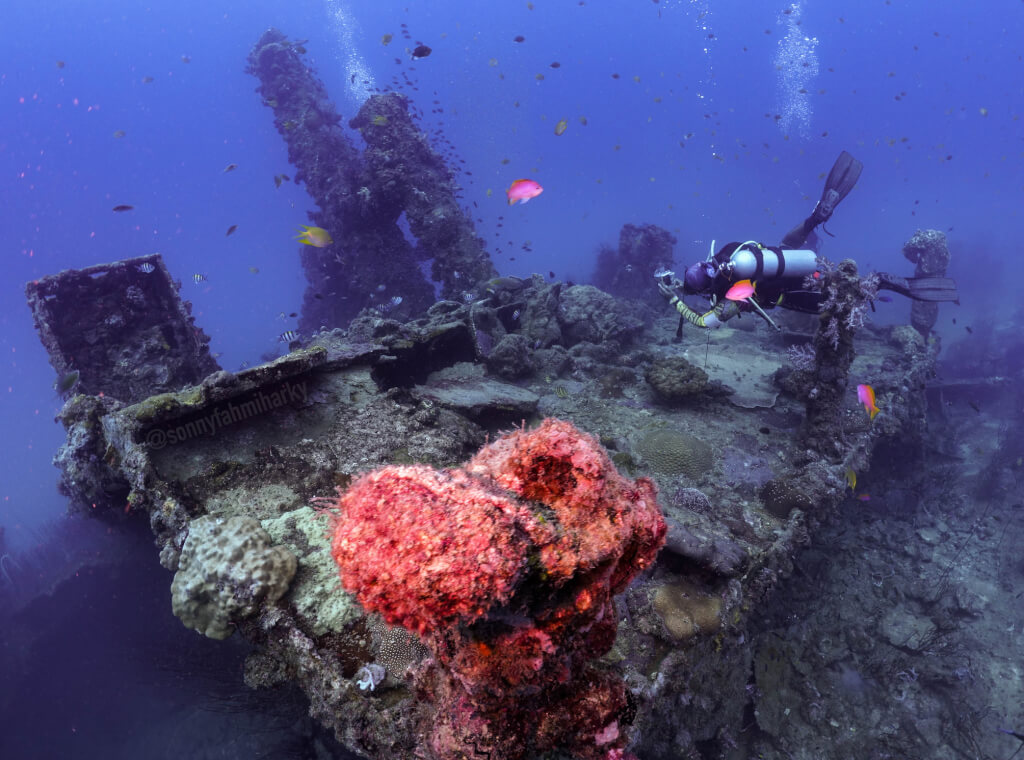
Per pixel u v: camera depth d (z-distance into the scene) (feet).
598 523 4.34
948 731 18.98
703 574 14.84
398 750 8.82
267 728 22.11
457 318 28.19
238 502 14.02
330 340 24.71
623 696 5.50
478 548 3.77
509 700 4.91
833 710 19.21
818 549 25.48
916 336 33.99
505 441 5.22
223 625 11.35
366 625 10.91
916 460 30.42
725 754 16.35
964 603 23.29
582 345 32.50
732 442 22.49
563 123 27.48
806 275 19.40
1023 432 34.86
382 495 4.08
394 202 44.06
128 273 27.07
